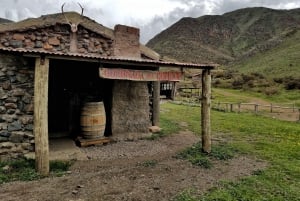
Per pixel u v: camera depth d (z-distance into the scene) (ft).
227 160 27.25
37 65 21.56
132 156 28.35
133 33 38.86
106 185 20.08
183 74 27.94
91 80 37.14
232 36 630.74
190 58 484.33
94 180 21.06
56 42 32.76
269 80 157.28
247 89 143.43
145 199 17.87
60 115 39.68
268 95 123.54
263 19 652.48
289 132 43.01
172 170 23.75
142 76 26.45
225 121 53.21
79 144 31.55
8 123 25.38
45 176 21.67
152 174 22.67
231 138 37.96
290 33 333.21
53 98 39.27
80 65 35.65
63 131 38.17
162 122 49.67
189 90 135.74
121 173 22.80
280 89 133.69
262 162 26.81
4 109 25.27
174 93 110.83
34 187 19.49
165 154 29.30
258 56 312.29
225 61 469.16
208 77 29.37
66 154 27.84
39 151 21.72
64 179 21.16
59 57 22.34
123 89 35.68
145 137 36.14
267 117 63.52
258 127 46.93
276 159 27.68
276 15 653.71
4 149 25.02
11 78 25.57
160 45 596.29
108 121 36.09
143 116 37.24
